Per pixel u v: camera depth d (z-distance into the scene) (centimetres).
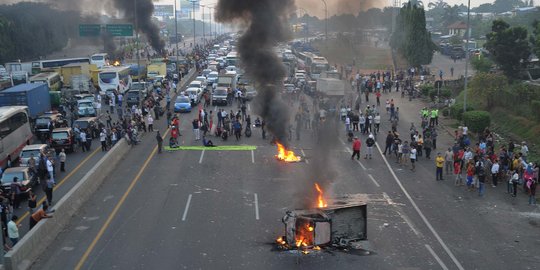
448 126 4328
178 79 6931
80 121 4088
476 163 2733
